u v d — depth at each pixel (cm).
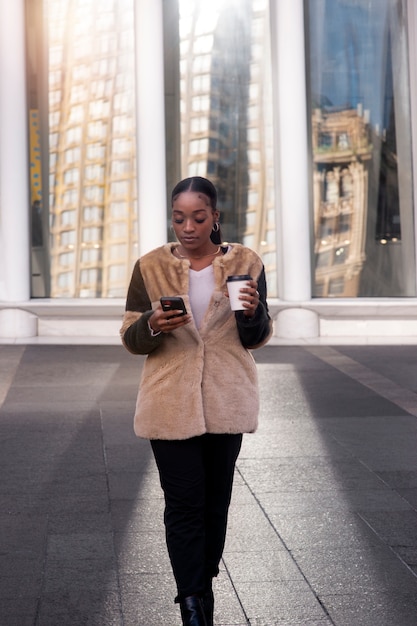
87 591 453
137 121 1488
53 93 1545
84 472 679
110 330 1514
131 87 1534
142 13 1466
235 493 619
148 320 377
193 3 1524
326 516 570
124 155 1542
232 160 1539
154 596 446
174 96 1530
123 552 508
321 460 705
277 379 1076
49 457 724
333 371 1131
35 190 1552
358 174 1541
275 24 1483
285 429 814
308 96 1529
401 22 1533
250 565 488
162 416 385
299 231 1477
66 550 512
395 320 1498
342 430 809
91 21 1532
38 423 850
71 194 1554
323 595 447
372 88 1534
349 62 1532
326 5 1525
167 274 391
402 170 1541
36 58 1541
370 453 728
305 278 1484
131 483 648
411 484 641
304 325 1470
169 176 1538
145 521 562
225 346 394
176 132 1534
